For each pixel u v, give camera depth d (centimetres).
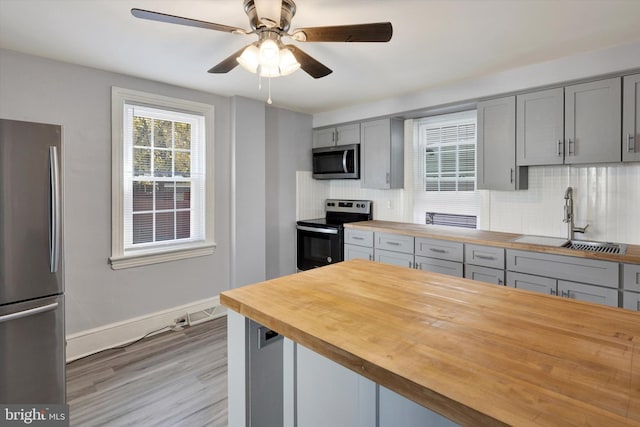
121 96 280
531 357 87
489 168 295
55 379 184
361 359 87
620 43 224
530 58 250
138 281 297
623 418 64
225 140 351
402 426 92
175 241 325
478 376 78
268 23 150
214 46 226
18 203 171
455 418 70
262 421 143
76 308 264
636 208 247
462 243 283
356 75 286
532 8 180
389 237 335
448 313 117
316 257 406
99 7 178
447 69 273
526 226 297
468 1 173
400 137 379
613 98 232
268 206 402
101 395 214
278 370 147
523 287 251
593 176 264
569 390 73
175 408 202
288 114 418
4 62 229
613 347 92
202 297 339
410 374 79
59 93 251
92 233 270
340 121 410
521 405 68
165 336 302
